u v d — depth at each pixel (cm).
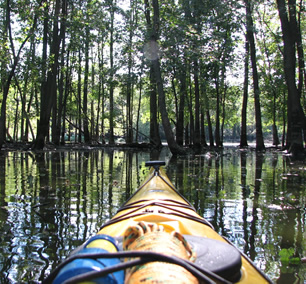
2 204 610
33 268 337
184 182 896
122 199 661
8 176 984
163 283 137
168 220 293
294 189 791
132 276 152
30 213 545
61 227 468
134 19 2909
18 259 358
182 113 2911
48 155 1869
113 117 3497
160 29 1805
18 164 1337
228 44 2462
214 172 1136
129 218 316
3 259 357
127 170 1171
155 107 2889
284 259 353
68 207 588
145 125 7462
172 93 3297
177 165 1368
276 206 602
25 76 2205
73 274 155
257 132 2680
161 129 6975
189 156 1906
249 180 944
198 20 1983
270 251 383
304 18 2467
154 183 511
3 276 320
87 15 2225
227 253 204
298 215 541
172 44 1784
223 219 514
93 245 204
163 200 398
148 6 2177
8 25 1873
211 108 3500
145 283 140
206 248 211
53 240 415
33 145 2356
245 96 3231
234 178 984
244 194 721
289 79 1814
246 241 416
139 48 1902
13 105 4056
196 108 2636
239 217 527
